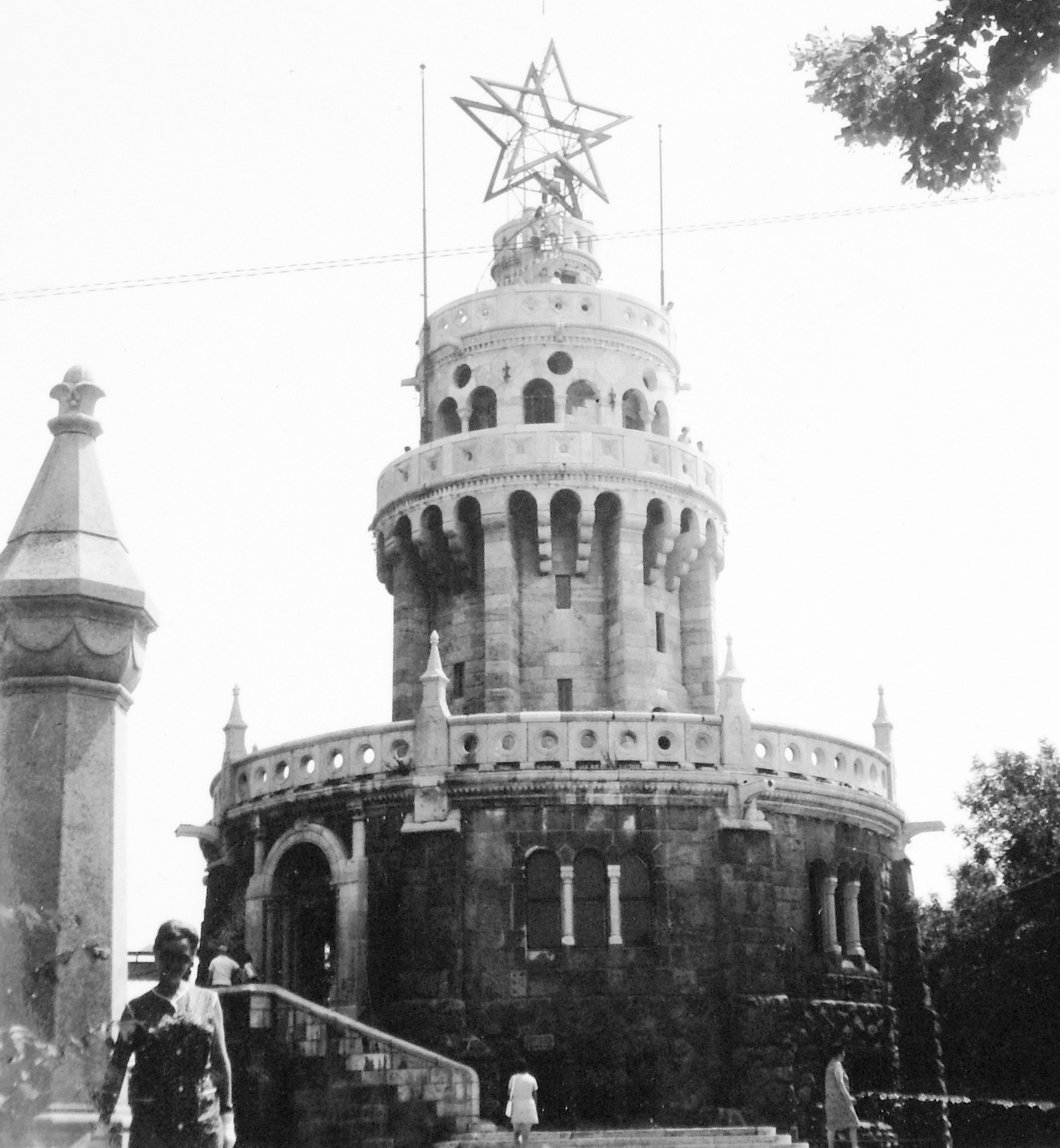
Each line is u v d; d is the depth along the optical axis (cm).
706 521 5625
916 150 1941
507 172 6241
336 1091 3716
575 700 5375
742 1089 4228
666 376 5944
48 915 1427
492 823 4425
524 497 5447
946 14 1864
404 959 4325
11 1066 1398
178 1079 1270
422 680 4578
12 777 1449
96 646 1472
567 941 4338
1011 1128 5100
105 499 1542
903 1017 4950
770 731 4675
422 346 5966
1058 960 5981
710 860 4453
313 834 4628
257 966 4641
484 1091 4175
